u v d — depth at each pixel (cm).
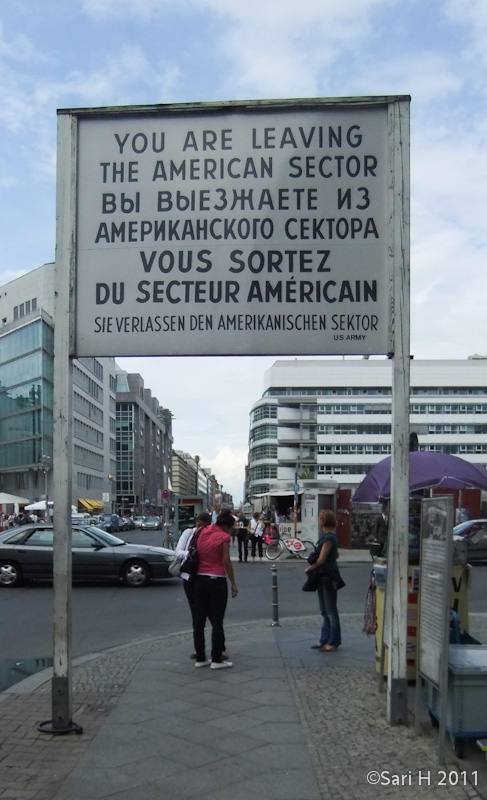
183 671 848
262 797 480
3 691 774
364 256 667
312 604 1510
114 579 1831
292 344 664
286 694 736
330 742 586
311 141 674
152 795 483
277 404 10906
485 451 10838
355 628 1168
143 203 677
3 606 1460
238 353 665
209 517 984
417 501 880
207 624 1249
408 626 770
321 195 671
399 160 665
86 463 9288
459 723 538
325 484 3447
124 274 674
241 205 673
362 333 662
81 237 679
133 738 600
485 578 2075
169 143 679
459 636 673
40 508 5053
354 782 504
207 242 673
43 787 495
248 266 670
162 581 1894
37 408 7450
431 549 584
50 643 1086
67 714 617
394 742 584
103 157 681
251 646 1005
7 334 8331
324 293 666
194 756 557
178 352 668
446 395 10938
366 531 3516
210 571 870
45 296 8175
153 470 16625
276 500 5072
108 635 1152
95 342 669
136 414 13812
